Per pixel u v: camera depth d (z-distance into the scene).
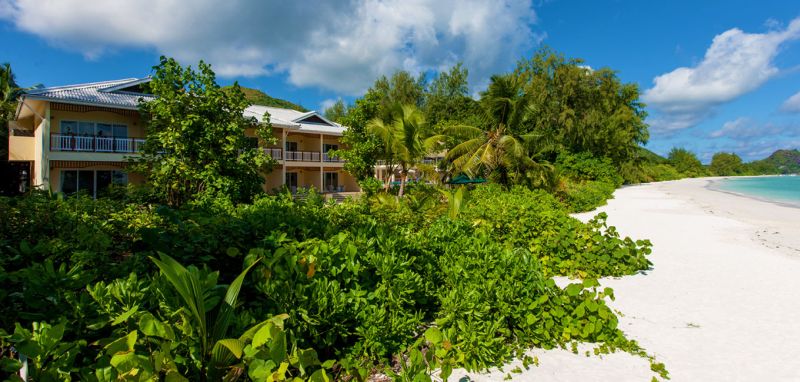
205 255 3.79
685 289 6.71
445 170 24.34
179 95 10.38
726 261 8.81
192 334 2.42
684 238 11.88
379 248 4.42
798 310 5.77
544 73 37.59
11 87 34.25
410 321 3.88
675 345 4.57
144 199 9.66
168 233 4.00
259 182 11.18
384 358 3.65
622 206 23.05
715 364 4.11
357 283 3.94
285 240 4.06
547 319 4.34
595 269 7.43
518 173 22.70
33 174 21.89
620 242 7.59
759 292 6.61
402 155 20.03
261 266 3.39
